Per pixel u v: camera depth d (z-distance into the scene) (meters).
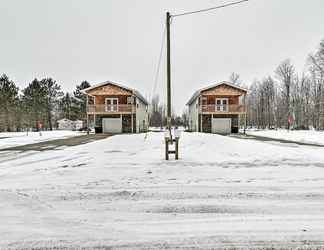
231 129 35.81
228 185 6.13
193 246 3.21
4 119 45.22
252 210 4.50
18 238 3.43
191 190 5.72
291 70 48.81
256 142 17.98
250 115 65.62
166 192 5.58
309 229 3.68
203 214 4.34
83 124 56.97
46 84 56.06
